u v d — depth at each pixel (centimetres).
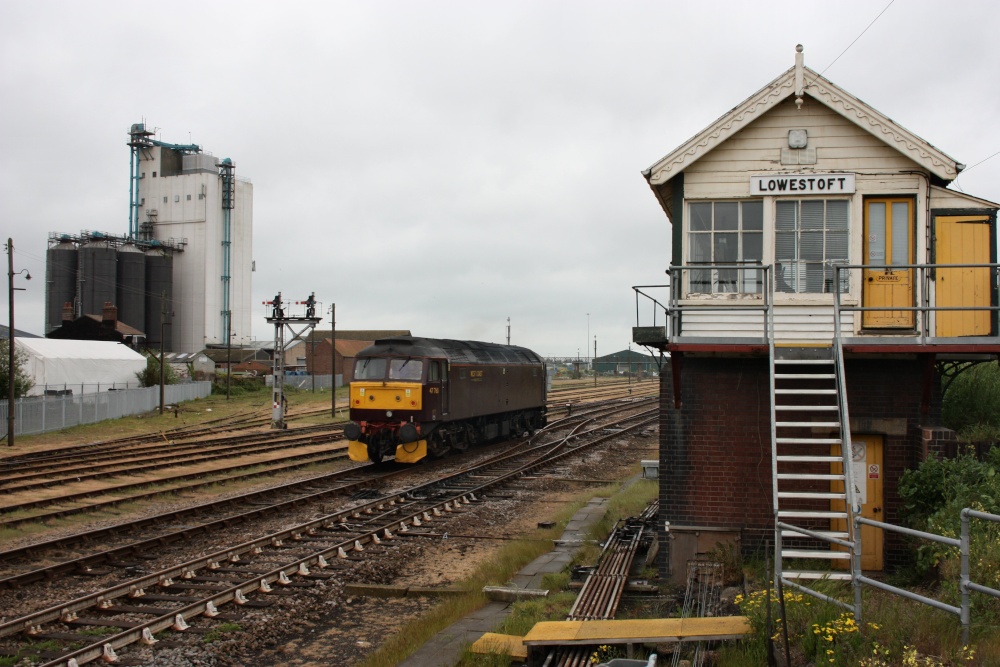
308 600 1082
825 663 662
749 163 1138
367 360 2348
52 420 3438
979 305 1090
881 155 1111
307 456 2541
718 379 1123
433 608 1065
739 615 889
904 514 1066
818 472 1102
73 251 7750
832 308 1102
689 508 1123
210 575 1170
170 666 860
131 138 8500
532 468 2319
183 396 5184
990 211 1092
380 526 1523
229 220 8462
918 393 1084
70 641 907
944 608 648
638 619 881
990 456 1073
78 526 1515
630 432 3384
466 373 2566
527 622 938
